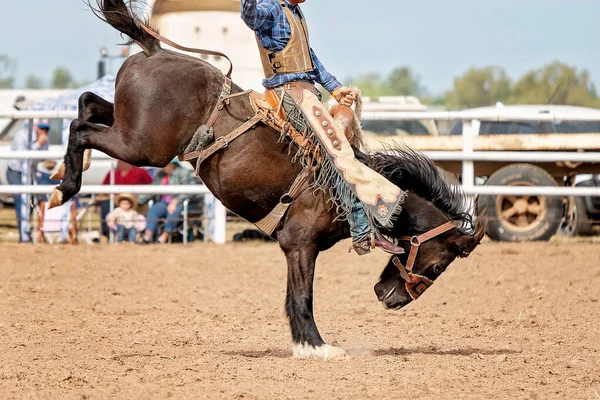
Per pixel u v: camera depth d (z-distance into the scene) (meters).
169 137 11.85
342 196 11.75
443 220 12.34
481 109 30.22
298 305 12.10
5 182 34.09
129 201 26.72
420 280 12.33
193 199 27.11
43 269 20.97
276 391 10.27
